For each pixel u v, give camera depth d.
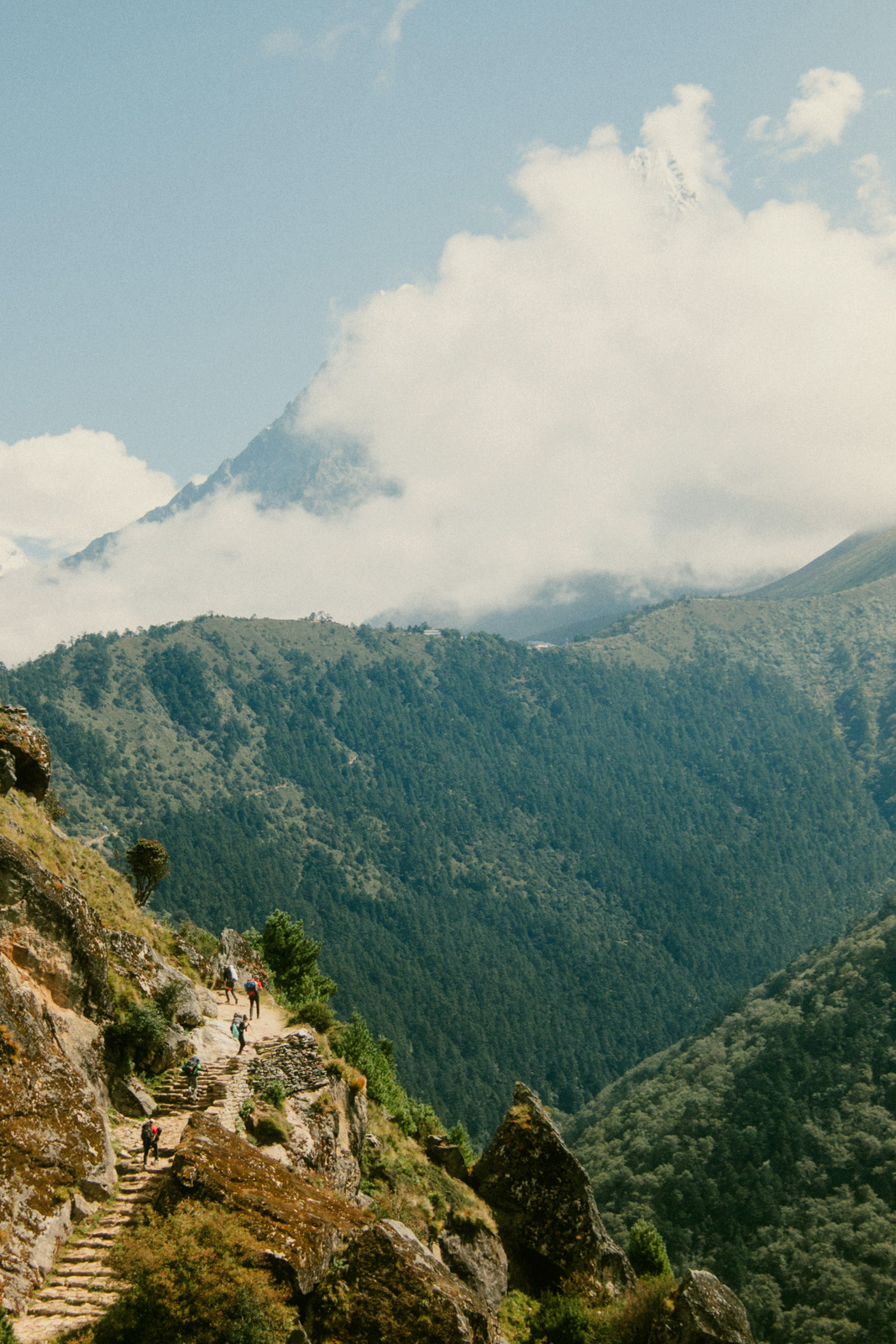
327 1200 21.11
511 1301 30.16
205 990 33.78
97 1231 17.77
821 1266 100.25
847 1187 115.88
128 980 27.23
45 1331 14.81
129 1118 22.88
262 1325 15.75
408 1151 32.44
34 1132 18.03
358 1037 36.47
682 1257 110.75
